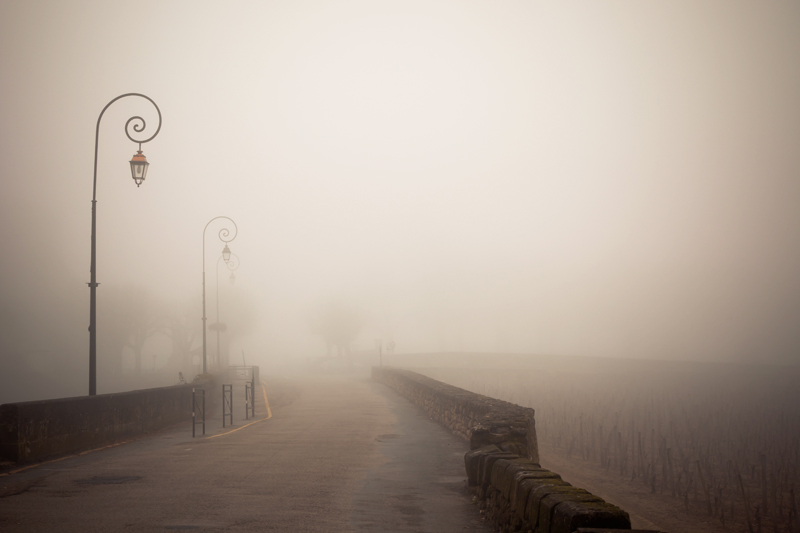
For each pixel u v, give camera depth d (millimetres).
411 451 12156
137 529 6215
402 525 6594
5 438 10195
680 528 11891
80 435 12203
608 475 16594
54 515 6773
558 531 4340
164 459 11031
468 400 14102
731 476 16000
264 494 8023
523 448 9148
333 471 9852
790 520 12297
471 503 7676
